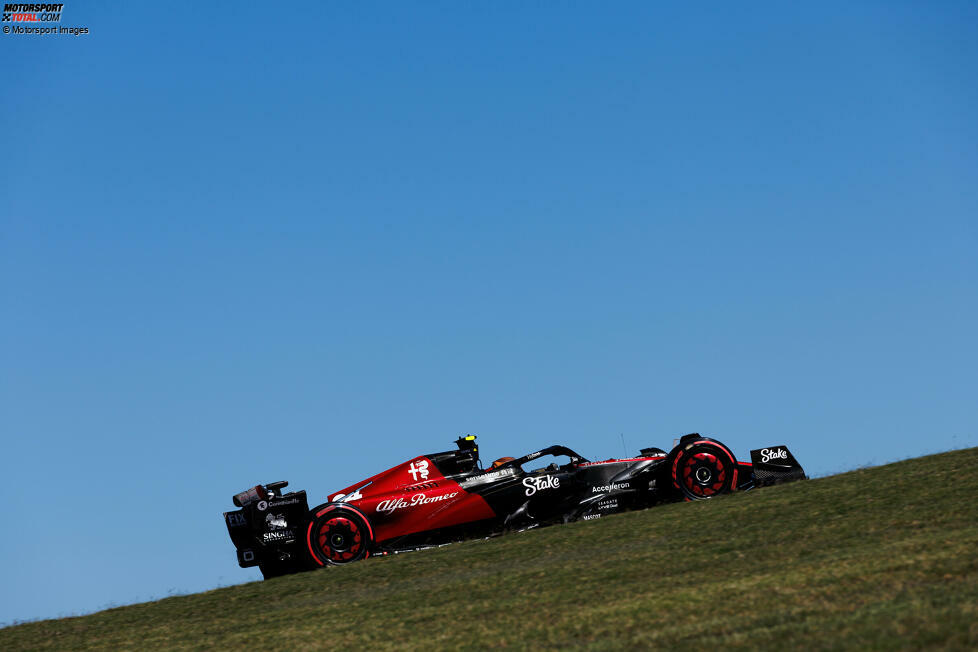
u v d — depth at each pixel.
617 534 43.09
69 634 39.56
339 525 49.47
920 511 37.38
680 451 51.47
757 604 27.77
